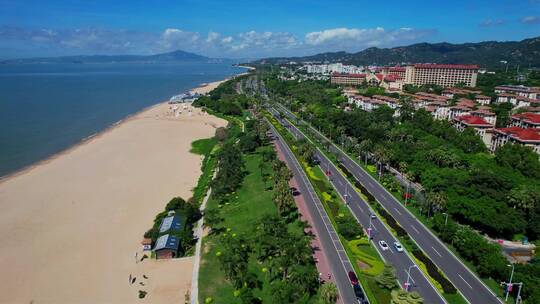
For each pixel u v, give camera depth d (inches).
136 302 3543.3
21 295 3654.0
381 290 3405.5
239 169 6589.6
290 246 3634.4
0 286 3784.5
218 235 4692.4
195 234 4825.3
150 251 4414.4
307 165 7027.6
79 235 4785.9
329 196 5531.5
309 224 4697.3
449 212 4744.1
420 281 3604.8
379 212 5022.1
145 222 5162.4
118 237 4746.6
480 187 4854.8
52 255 4330.7
